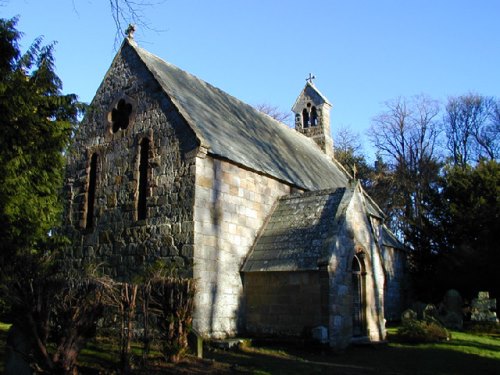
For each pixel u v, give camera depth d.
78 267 18.17
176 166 16.58
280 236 17.34
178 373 10.12
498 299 25.75
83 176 19.34
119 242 17.45
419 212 38.06
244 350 14.19
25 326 8.69
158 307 11.75
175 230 16.06
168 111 17.34
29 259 9.38
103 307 9.71
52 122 15.45
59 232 19.28
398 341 17.41
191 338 12.31
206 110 19.52
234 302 16.39
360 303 16.81
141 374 9.83
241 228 17.41
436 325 18.09
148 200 16.98
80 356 11.07
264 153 20.75
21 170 14.56
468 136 45.50
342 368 11.95
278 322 15.67
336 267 15.28
